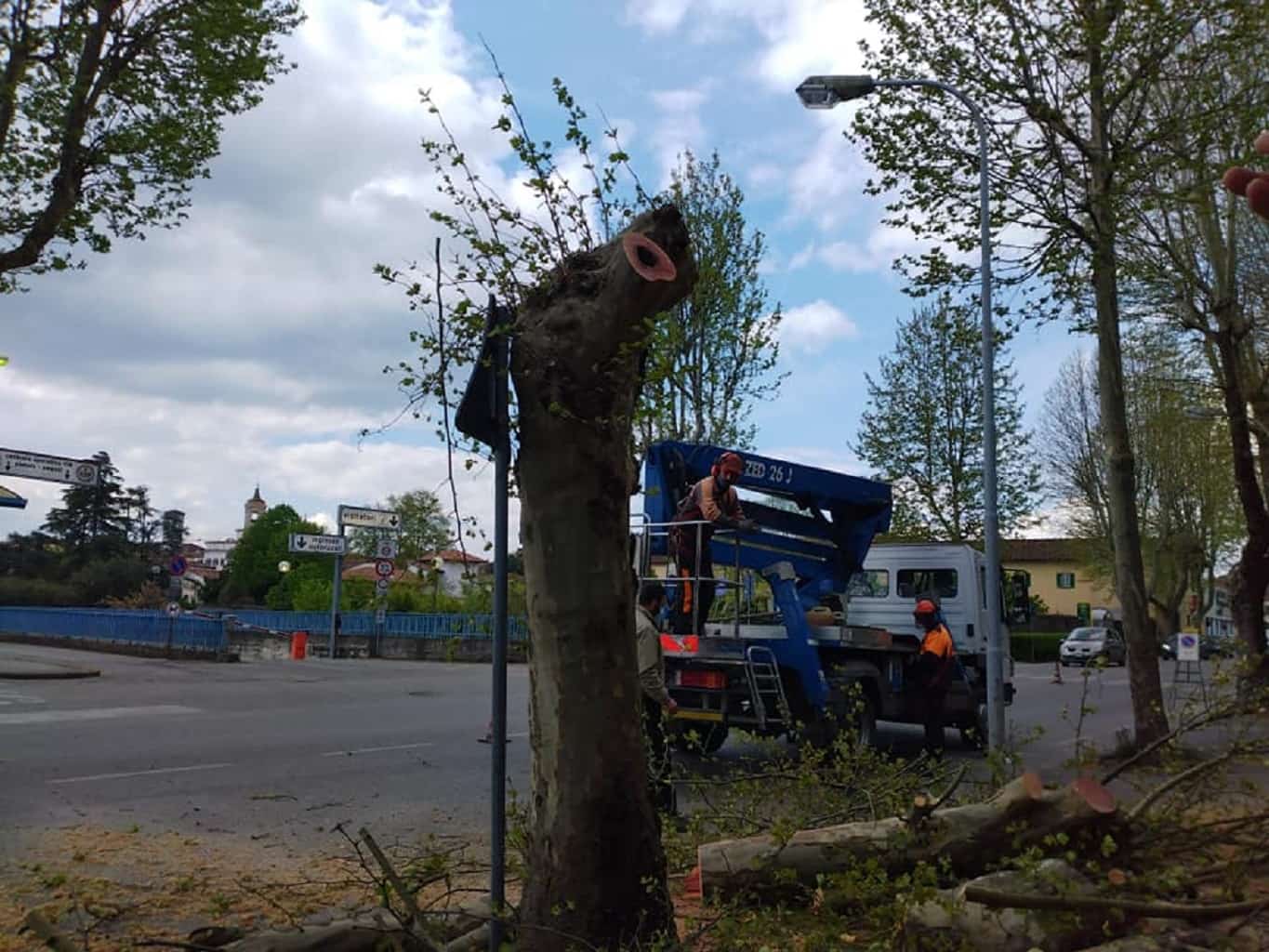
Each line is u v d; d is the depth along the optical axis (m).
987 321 12.73
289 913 5.30
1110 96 12.37
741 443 19.48
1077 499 46.59
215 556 143.00
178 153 10.95
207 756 11.57
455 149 4.59
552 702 4.37
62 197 10.11
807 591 12.83
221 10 10.35
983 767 8.87
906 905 4.55
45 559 72.38
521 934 4.30
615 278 4.28
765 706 11.13
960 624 14.77
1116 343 13.18
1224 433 29.05
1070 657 46.50
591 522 4.40
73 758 11.10
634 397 4.61
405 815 8.65
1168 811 5.43
